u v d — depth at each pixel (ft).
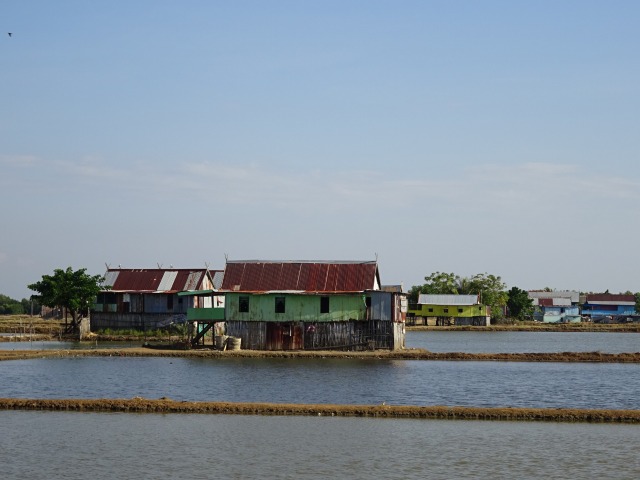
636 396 154.92
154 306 312.91
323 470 97.81
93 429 118.52
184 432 116.57
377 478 94.48
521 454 104.68
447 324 541.75
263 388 161.99
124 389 159.53
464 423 123.13
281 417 127.13
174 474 96.37
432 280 597.52
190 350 233.35
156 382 169.89
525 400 149.38
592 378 183.52
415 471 97.35
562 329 515.91
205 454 104.88
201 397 149.69
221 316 242.78
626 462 101.24
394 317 239.91
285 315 239.30
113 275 326.03
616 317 604.49
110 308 315.78
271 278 255.09
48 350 229.86
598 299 650.43
